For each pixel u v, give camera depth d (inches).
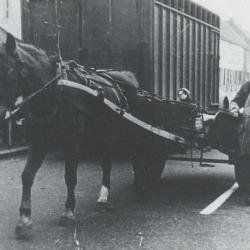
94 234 222.8
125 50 395.2
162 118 310.5
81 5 407.8
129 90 305.9
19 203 276.8
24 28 427.2
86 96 239.6
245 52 1828.2
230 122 302.2
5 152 439.8
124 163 417.1
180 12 443.2
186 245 208.5
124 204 281.9
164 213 262.2
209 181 348.2
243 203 286.0
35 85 214.1
